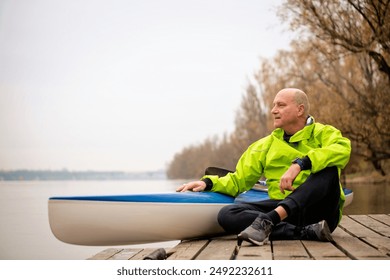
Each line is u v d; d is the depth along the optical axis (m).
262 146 4.64
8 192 26.25
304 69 18.75
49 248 9.16
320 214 4.33
